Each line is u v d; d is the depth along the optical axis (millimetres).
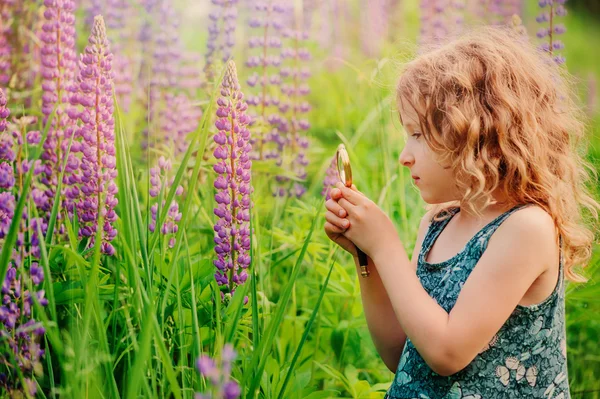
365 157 4656
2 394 2029
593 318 3070
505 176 2053
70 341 2008
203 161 3131
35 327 1888
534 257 1915
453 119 2008
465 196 1979
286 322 2975
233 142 2285
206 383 2059
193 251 2797
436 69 2084
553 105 2201
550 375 2039
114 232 2389
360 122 4789
